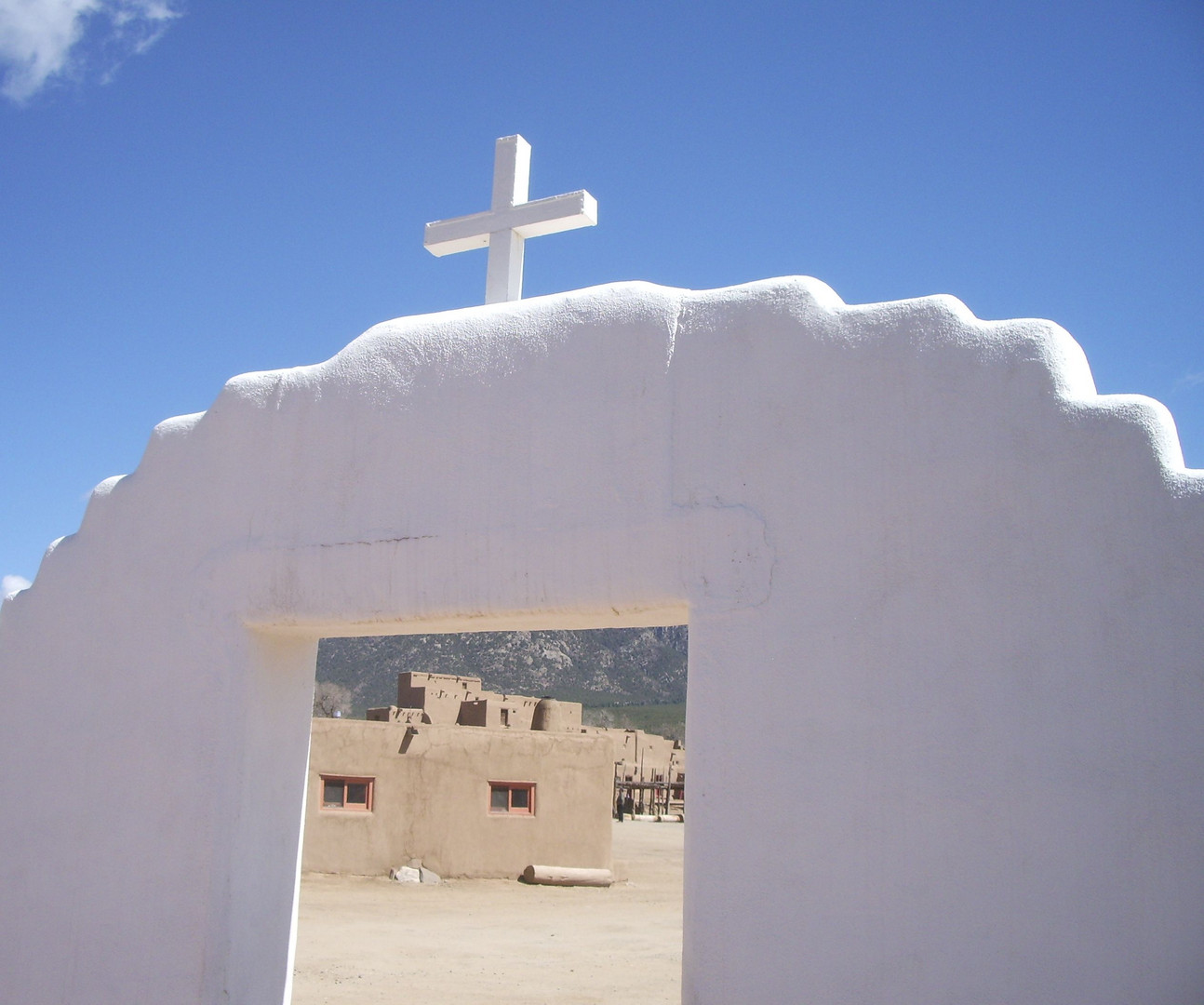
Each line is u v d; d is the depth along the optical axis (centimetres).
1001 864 458
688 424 558
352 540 629
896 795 482
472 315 634
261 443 671
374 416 641
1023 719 465
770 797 504
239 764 638
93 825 666
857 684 497
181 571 677
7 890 689
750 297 560
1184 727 436
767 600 522
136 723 668
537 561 577
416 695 3503
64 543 730
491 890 1938
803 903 489
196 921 618
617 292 593
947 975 458
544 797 2095
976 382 501
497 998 1039
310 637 681
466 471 607
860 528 511
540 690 12750
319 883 1817
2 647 736
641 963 1276
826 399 530
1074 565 467
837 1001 475
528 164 732
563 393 592
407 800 1964
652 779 4547
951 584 489
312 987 1052
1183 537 449
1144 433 464
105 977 637
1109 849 441
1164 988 422
